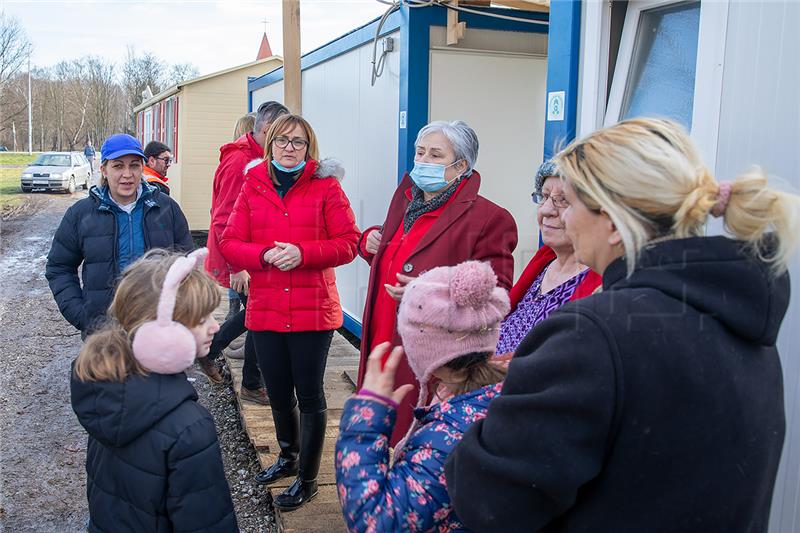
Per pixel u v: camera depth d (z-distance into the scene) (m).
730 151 2.01
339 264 2.98
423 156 2.54
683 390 1.01
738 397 1.04
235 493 3.65
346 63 6.06
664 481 1.03
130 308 1.76
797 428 1.85
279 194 3.02
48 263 3.41
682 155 1.08
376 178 5.36
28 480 3.89
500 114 4.73
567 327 1.06
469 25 4.57
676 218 1.05
